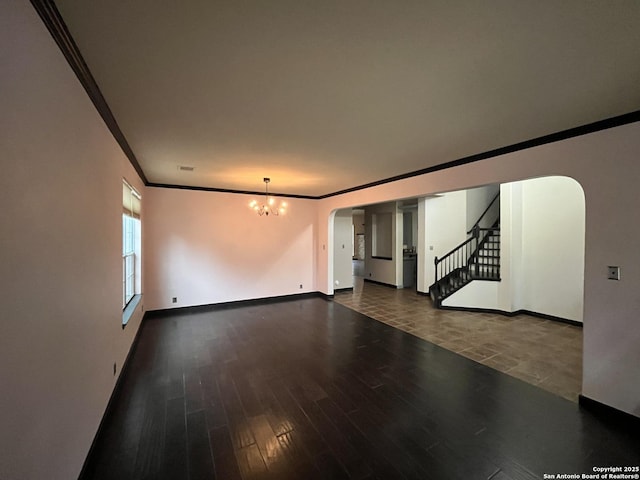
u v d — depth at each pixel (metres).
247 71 1.68
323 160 3.59
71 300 1.55
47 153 1.28
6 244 0.97
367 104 2.09
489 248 6.08
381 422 2.26
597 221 2.37
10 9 0.99
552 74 1.68
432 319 5.05
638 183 2.16
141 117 2.33
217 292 5.78
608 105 2.07
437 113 2.22
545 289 5.09
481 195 7.09
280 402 2.53
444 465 1.83
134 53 1.51
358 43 1.42
